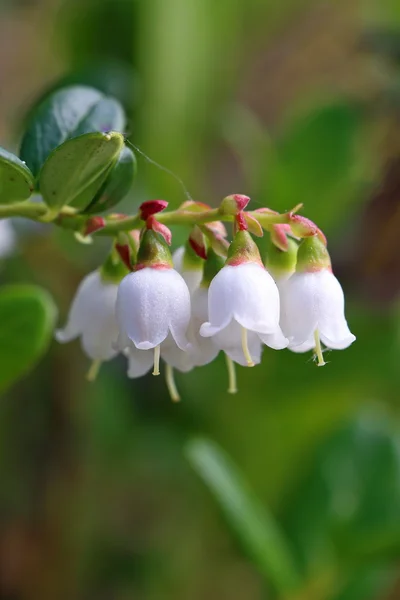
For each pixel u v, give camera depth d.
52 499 0.24
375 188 0.21
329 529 0.16
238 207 0.13
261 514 0.16
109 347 0.13
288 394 0.20
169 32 0.22
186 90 0.22
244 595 0.23
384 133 0.21
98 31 0.22
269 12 0.29
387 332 0.20
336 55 0.33
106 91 0.18
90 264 0.21
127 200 0.20
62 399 0.23
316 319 0.13
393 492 0.17
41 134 0.14
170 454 0.23
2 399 0.23
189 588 0.23
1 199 0.13
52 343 0.23
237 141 0.24
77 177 0.13
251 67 0.32
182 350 0.13
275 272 0.13
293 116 0.21
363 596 0.16
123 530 0.24
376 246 0.21
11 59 0.34
